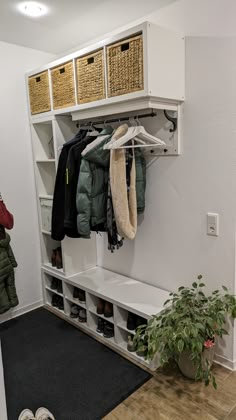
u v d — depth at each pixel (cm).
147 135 201
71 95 231
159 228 235
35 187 296
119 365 218
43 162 292
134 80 182
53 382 204
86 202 217
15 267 274
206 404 180
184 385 196
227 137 186
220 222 198
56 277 289
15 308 292
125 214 212
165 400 185
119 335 236
